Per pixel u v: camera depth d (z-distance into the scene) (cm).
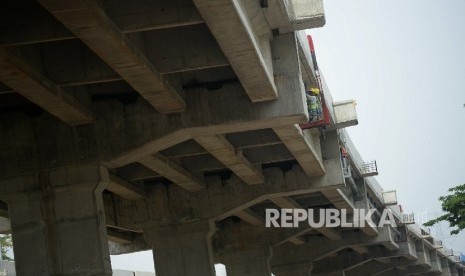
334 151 3916
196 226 3831
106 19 1906
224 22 1981
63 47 2309
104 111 2658
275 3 2403
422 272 9556
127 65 2142
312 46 3394
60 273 2602
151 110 2653
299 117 2644
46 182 2633
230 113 2644
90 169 2638
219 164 3538
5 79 2116
